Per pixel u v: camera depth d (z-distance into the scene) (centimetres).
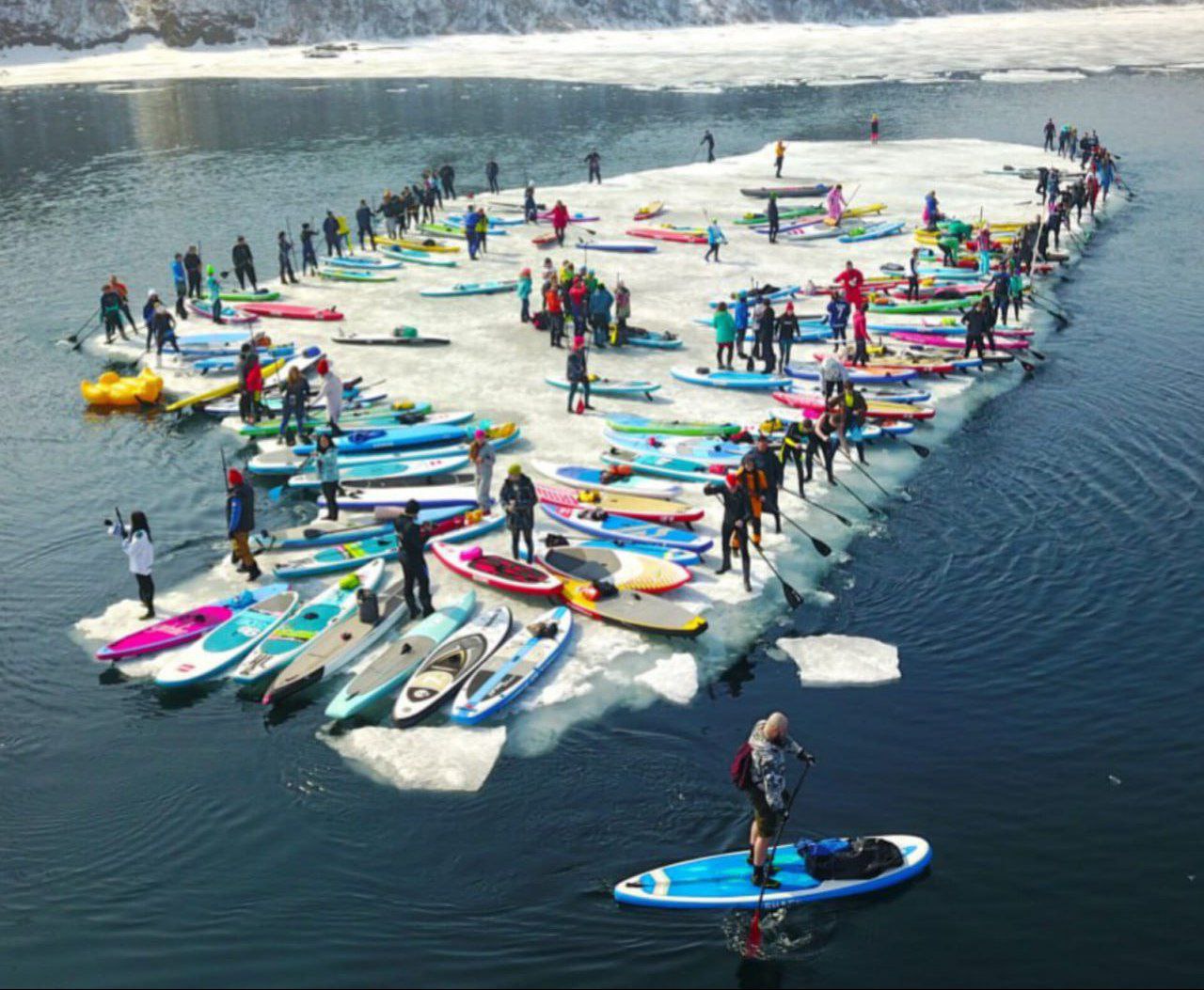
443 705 1503
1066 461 2273
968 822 1292
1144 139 6112
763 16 14200
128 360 2977
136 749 1449
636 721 1470
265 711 1520
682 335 3045
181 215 4788
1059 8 15488
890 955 1116
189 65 11019
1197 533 1955
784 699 1521
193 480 2252
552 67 10444
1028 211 4384
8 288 3709
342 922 1167
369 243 4181
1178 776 1359
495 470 2188
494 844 1268
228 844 1280
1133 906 1168
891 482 2195
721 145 6328
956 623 1706
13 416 2612
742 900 1164
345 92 9000
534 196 4728
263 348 2892
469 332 3088
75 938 1154
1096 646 1636
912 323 3075
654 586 1753
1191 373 2745
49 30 11738
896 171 5288
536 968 1108
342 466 2220
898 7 14875
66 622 1742
